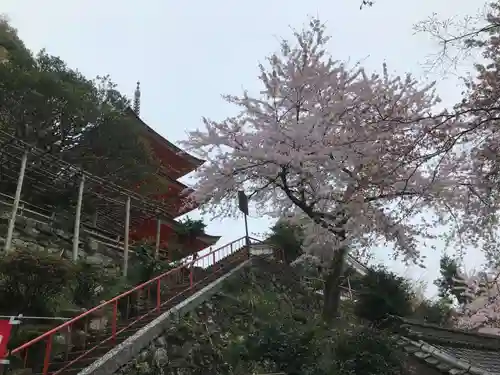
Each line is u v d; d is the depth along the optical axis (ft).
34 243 39.96
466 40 19.92
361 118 30.53
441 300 69.10
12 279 26.89
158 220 55.26
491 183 22.47
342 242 34.06
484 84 21.25
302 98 37.70
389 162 25.77
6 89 52.39
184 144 38.83
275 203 40.57
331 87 36.76
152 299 37.42
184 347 29.53
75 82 61.72
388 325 32.22
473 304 44.47
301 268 49.80
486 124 20.17
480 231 26.55
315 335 28.53
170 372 27.40
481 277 31.83
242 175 37.27
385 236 34.63
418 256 35.50
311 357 26.81
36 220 42.16
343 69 37.11
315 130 33.30
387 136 25.25
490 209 24.11
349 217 32.96
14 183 46.26
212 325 33.30
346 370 26.09
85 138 59.21
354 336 28.50
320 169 33.86
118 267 45.42
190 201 42.57
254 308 37.19
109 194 51.44
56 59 62.90
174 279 42.45
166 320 30.37
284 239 51.55
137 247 49.96
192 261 39.52
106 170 59.41
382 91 33.94
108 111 59.77
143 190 62.90
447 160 22.65
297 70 37.76
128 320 31.99
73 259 38.47
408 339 27.94
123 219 56.95
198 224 64.18
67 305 30.14
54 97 54.80
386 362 26.32
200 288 38.17
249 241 51.65
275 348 27.86
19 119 54.49
